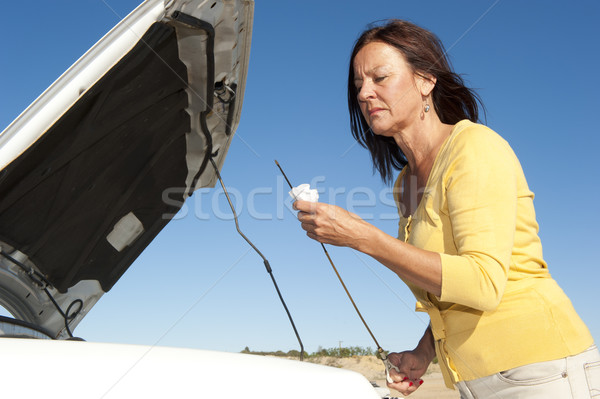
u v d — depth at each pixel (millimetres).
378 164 2078
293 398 701
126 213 1949
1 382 640
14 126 1180
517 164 1386
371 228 1269
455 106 1634
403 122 1594
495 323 1315
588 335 1317
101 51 1278
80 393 637
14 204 1476
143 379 667
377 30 1603
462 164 1306
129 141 1698
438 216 1402
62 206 1638
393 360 1689
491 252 1204
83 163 1567
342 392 748
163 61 1529
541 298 1294
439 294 1233
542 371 1262
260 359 790
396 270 1267
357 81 1660
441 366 1564
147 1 1349
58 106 1222
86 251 1861
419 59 1558
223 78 1777
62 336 2059
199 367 710
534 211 1401
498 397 1346
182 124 1836
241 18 1601
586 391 1249
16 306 1806
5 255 1632
